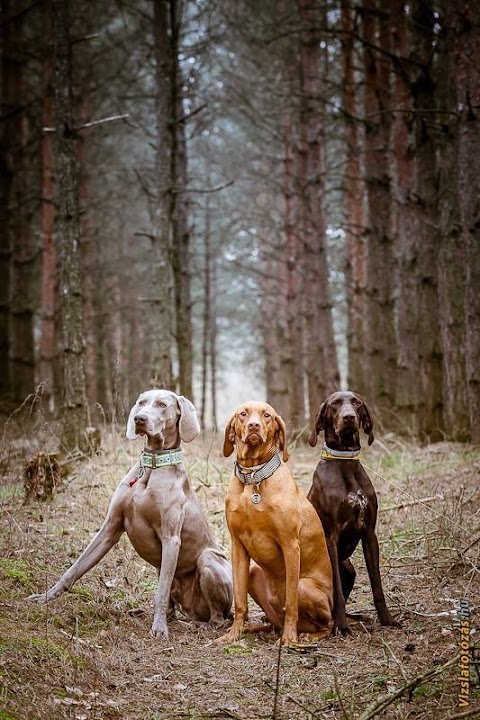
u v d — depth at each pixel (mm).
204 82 18984
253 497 4965
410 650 4590
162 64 12398
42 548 6152
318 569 5195
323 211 15391
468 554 6199
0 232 16594
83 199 18203
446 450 9891
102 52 16219
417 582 6004
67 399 9758
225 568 5543
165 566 5109
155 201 12234
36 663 3877
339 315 27484
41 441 9617
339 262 21312
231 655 4594
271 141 19594
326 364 14891
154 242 12047
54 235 16359
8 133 16578
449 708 3602
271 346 23031
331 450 5375
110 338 24891
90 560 5207
